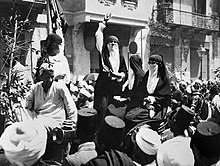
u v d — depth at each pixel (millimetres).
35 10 21250
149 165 4500
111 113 8375
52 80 6852
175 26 31047
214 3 34344
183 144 3963
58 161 5555
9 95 6871
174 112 7191
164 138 6398
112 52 9227
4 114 6809
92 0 24891
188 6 32188
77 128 4664
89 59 25859
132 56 9359
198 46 33375
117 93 9109
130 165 3758
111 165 3703
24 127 3973
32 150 3885
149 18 29078
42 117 6738
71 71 25188
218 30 34094
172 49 31188
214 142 3871
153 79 8445
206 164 3971
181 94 10156
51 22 12070
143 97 8430
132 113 7824
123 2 26609
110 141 3965
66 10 24891
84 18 24609
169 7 30234
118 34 27156
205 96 13016
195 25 32125
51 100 6883
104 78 8977
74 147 5086
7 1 20125
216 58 34875
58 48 9000
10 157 3863
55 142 5605
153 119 7723
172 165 3797
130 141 5387
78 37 25312
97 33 9414
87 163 3814
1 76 7168
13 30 7738
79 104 10102
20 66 8500
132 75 9289
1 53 11258
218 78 20516
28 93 7238
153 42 29594
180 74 28609
